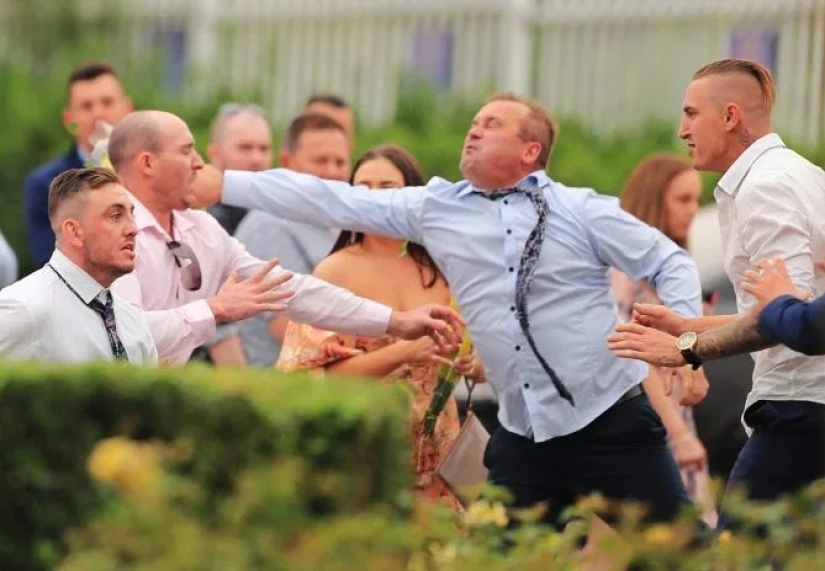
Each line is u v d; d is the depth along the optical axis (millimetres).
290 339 25328
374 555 16391
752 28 44906
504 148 24188
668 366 21547
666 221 28922
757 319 20500
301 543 16156
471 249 24344
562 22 47375
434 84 46750
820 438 22047
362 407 17391
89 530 16719
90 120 31688
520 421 24375
